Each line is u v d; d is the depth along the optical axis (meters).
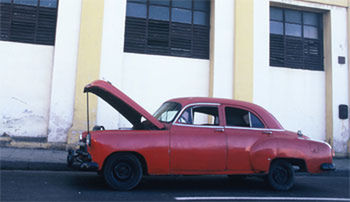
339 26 12.05
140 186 5.91
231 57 10.72
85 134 5.59
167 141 5.41
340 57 11.87
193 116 5.74
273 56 11.60
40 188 5.32
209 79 10.83
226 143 5.62
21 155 7.89
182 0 10.96
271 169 5.96
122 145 5.24
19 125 9.13
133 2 10.49
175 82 10.53
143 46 10.41
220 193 5.61
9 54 9.27
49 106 9.36
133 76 10.16
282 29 11.87
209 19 11.12
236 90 10.52
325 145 6.14
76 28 9.48
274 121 6.11
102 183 5.97
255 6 11.09
